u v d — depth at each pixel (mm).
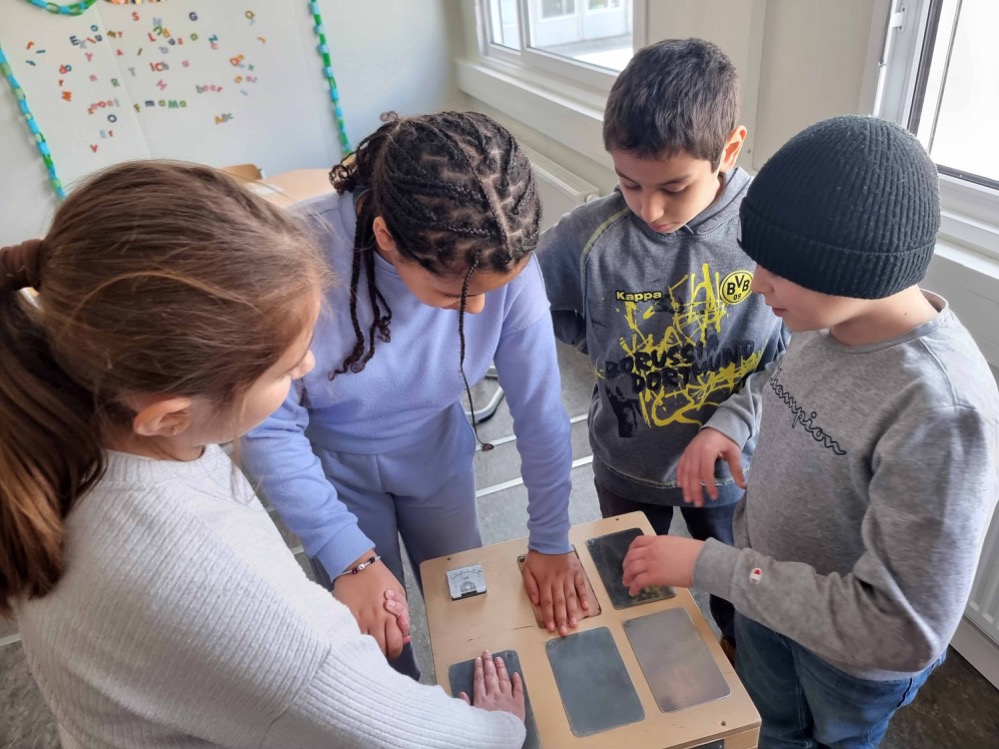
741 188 1028
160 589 481
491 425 2326
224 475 598
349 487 1084
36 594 492
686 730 782
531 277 916
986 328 1104
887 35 1190
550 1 2473
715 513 1253
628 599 938
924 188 625
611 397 1184
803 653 913
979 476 633
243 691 514
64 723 547
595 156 2217
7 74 2693
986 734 1322
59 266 457
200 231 458
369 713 565
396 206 658
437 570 1023
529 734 792
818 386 773
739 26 1522
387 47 3160
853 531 784
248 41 2943
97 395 478
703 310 1074
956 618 687
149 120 2945
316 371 880
